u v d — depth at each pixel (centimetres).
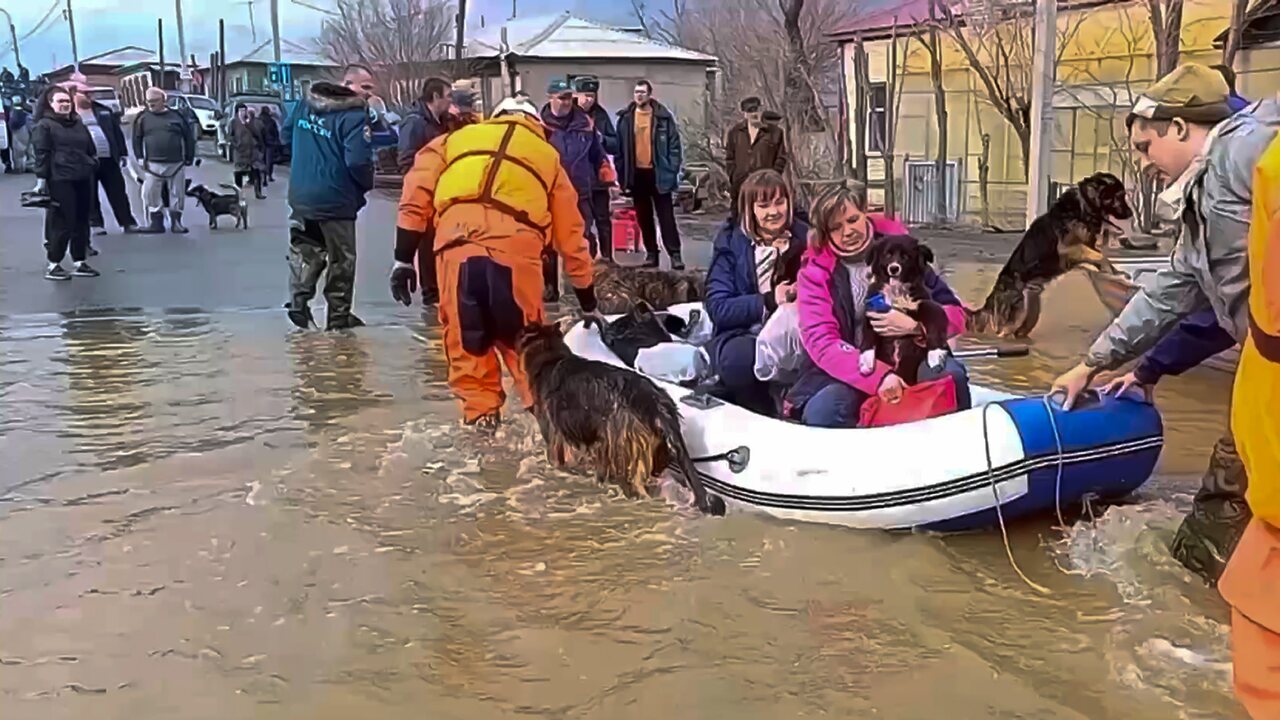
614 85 2714
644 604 391
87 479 528
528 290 579
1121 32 1639
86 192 1179
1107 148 1664
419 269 1005
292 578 416
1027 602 387
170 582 413
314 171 867
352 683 340
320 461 552
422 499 498
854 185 485
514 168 577
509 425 614
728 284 555
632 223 1450
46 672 348
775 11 2206
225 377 734
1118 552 424
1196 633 360
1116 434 443
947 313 498
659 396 494
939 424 448
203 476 532
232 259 1349
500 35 3009
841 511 453
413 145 1045
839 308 491
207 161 3541
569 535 454
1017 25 1611
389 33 3550
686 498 490
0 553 440
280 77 4981
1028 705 321
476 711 323
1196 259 360
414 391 694
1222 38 1377
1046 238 807
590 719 319
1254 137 322
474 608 390
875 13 2148
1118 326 413
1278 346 209
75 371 751
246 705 329
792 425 483
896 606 386
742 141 1269
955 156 1948
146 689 338
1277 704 219
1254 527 226
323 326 918
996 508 437
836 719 316
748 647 359
